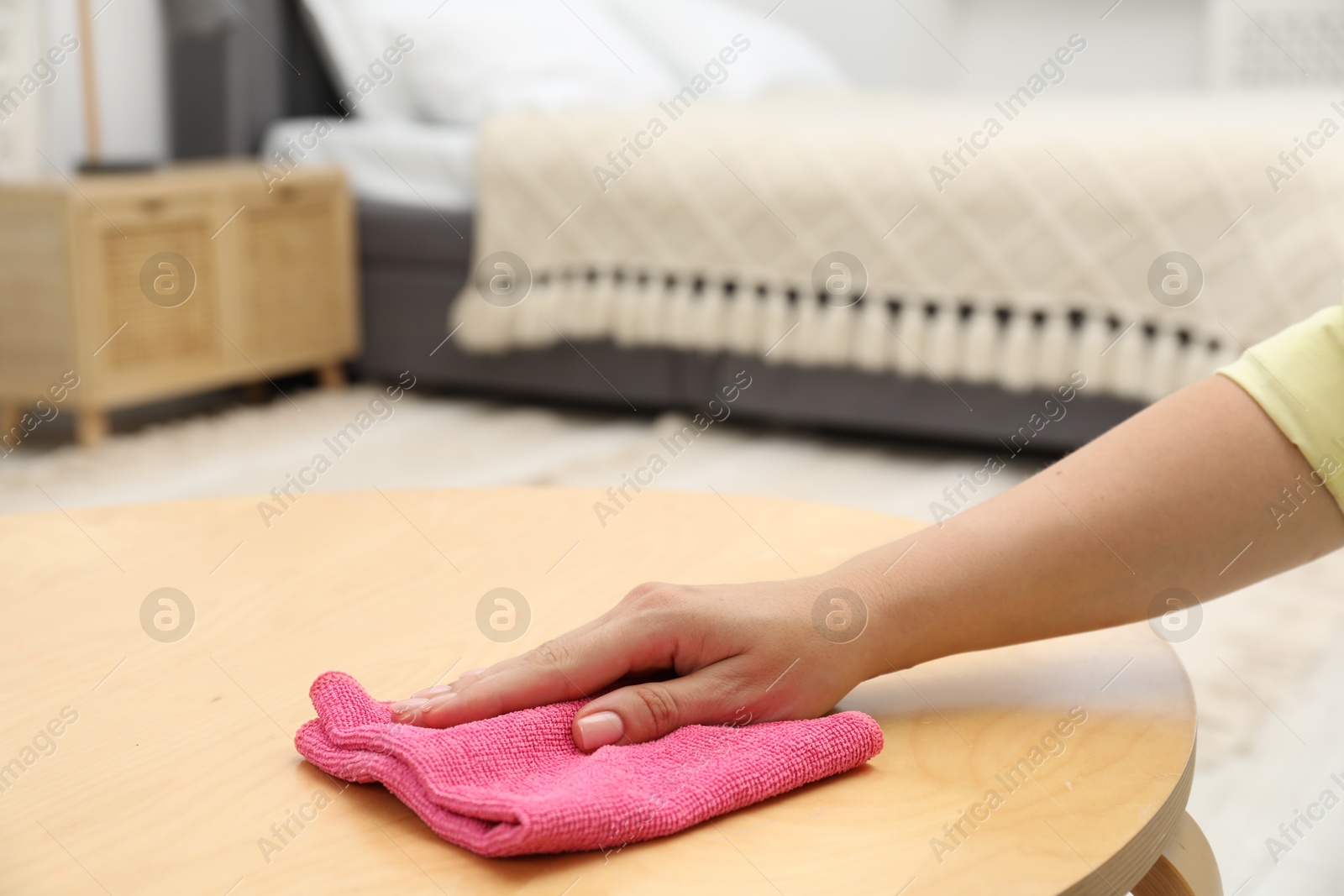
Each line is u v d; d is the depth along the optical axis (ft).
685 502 2.90
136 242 7.49
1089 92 12.20
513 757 1.59
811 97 9.53
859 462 7.16
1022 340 6.74
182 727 1.80
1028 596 1.81
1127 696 1.88
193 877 1.41
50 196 7.15
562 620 2.20
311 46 9.86
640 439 7.70
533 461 7.13
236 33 9.25
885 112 8.04
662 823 1.47
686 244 7.55
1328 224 6.02
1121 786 1.61
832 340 7.20
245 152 9.44
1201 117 6.94
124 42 9.21
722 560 2.50
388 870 1.41
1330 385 1.77
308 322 8.66
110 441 7.52
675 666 1.81
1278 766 3.70
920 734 1.77
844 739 1.64
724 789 1.53
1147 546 1.79
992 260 6.75
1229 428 1.80
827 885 1.39
